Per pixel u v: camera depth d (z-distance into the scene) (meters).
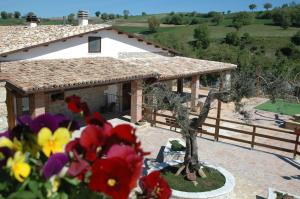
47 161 1.74
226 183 10.63
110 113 21.12
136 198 2.13
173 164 11.70
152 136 16.77
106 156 1.82
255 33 68.50
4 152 1.85
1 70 14.06
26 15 23.25
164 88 12.35
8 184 1.78
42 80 13.44
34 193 1.67
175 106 10.37
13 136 1.95
